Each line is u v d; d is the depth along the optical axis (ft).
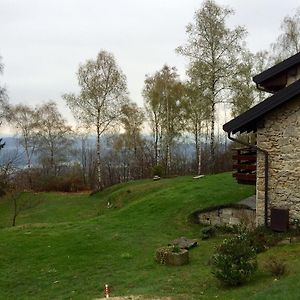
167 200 71.92
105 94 122.31
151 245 52.11
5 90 123.03
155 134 150.71
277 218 47.57
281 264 35.35
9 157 133.49
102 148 176.65
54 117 187.62
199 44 102.78
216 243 50.65
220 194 68.59
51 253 49.42
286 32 129.90
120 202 96.89
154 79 143.43
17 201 113.39
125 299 33.06
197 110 115.03
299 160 47.11
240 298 30.17
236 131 51.80
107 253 49.11
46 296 37.24
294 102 47.39
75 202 113.29
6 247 52.03
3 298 37.45
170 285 36.40
